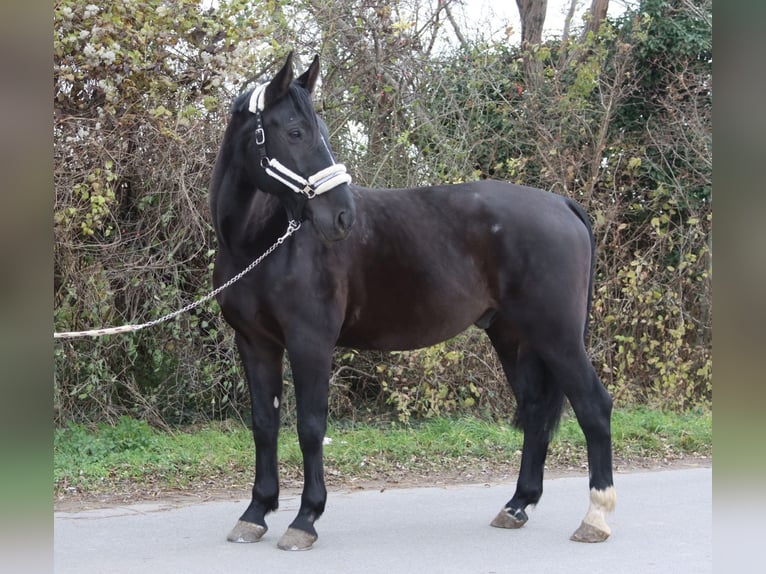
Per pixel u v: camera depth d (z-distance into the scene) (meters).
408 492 5.43
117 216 6.75
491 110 8.43
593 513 4.26
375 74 7.65
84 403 6.83
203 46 6.67
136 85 6.51
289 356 4.00
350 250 4.12
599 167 8.38
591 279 4.58
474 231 4.34
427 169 7.64
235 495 5.28
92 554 3.96
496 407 7.75
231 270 4.11
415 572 3.71
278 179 3.82
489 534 4.39
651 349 8.18
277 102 3.86
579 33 9.89
